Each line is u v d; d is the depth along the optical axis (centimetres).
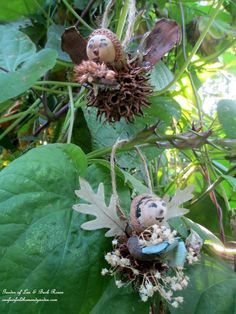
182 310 15
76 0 25
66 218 13
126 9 17
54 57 17
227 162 28
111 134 19
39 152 14
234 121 19
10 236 12
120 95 14
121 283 13
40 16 26
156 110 21
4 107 20
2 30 20
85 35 25
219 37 29
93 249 13
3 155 28
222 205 23
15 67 19
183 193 14
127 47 16
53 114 23
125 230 13
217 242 15
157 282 13
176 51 27
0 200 13
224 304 15
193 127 18
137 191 14
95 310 14
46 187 14
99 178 15
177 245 12
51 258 13
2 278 12
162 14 27
